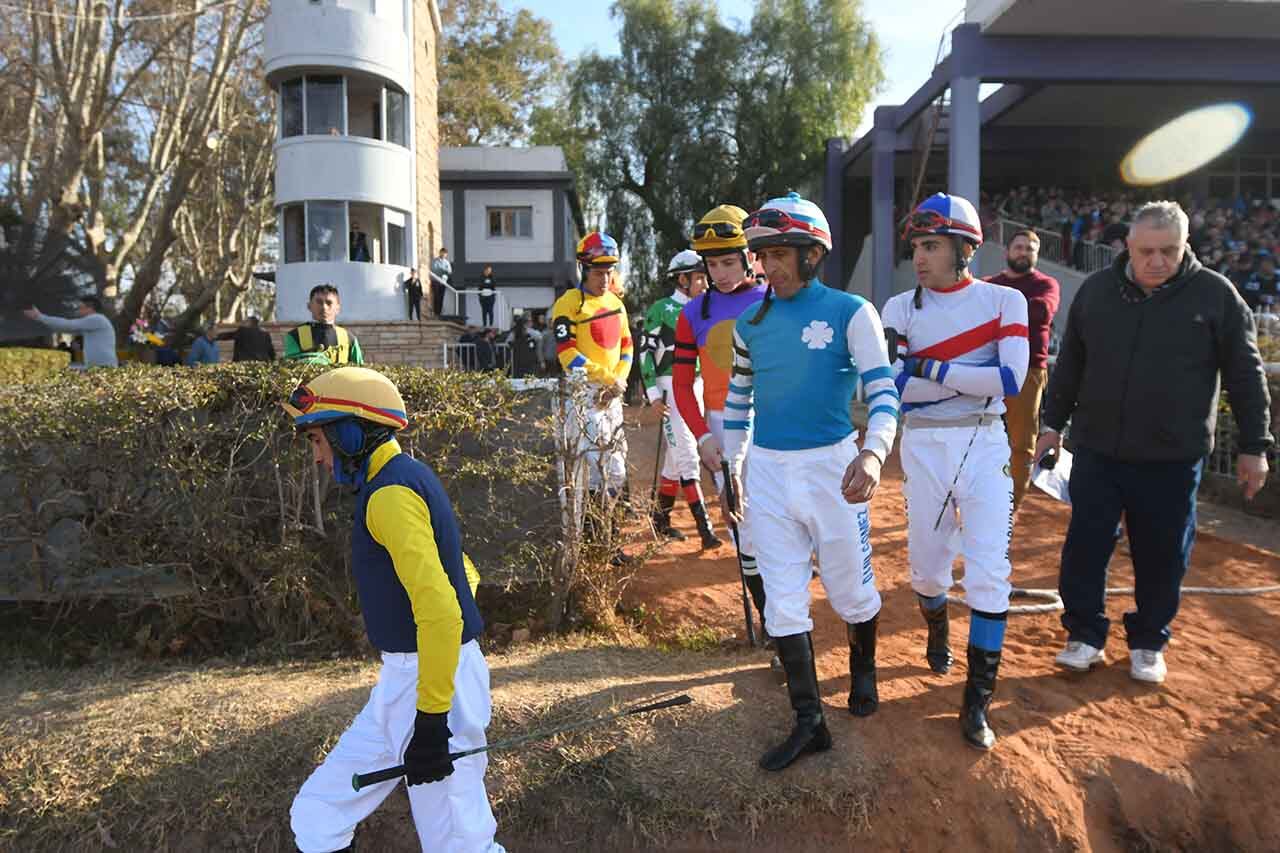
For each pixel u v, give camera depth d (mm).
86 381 4527
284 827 3344
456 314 24172
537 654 4410
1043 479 6746
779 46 27828
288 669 4320
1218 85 14992
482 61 34875
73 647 4605
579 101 29625
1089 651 4059
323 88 19844
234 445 4336
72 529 4590
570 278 29250
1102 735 3588
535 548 4738
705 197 28359
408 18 21047
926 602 4031
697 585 5316
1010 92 18547
